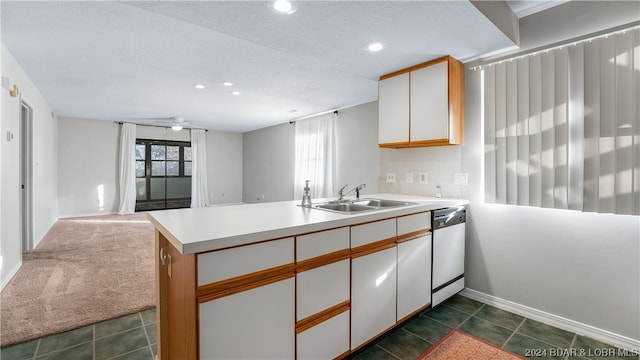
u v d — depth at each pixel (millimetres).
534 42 2225
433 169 2947
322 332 1546
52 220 5848
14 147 3170
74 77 3756
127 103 5191
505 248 2432
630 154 1805
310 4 1684
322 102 4957
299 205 2266
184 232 1257
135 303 2463
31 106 3992
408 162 3207
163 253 1659
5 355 1793
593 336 2008
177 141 8188
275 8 1721
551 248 2193
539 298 2256
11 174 3064
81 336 2006
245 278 1252
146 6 1676
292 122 6820
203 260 1136
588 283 2035
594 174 1930
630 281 1879
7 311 2311
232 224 1451
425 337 2008
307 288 1476
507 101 2342
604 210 1894
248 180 8820
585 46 1966
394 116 2834
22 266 3357
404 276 2047
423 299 2213
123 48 2869
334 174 5480
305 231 1452
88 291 2691
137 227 5527
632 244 1869
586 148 1958
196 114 6156
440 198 2797
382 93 2947
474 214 2619
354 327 1718
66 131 6672
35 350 1848
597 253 1996
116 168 7297
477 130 2588
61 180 6633
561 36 2100
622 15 1861
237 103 5094
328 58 2518
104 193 7152
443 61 2484
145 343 1939
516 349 1882
